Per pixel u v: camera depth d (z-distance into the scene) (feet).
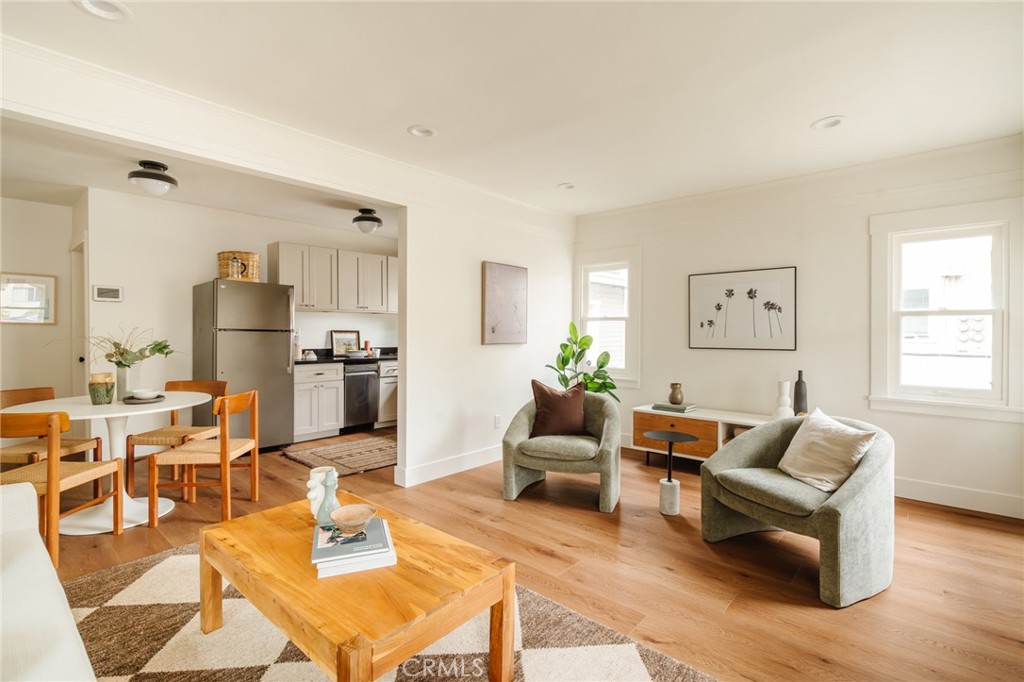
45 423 7.67
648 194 14.39
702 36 6.66
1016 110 8.86
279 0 5.90
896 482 11.44
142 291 14.35
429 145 10.68
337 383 17.92
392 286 20.12
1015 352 10.12
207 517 9.91
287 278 16.89
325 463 14.15
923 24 6.35
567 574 7.86
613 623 6.55
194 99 8.39
